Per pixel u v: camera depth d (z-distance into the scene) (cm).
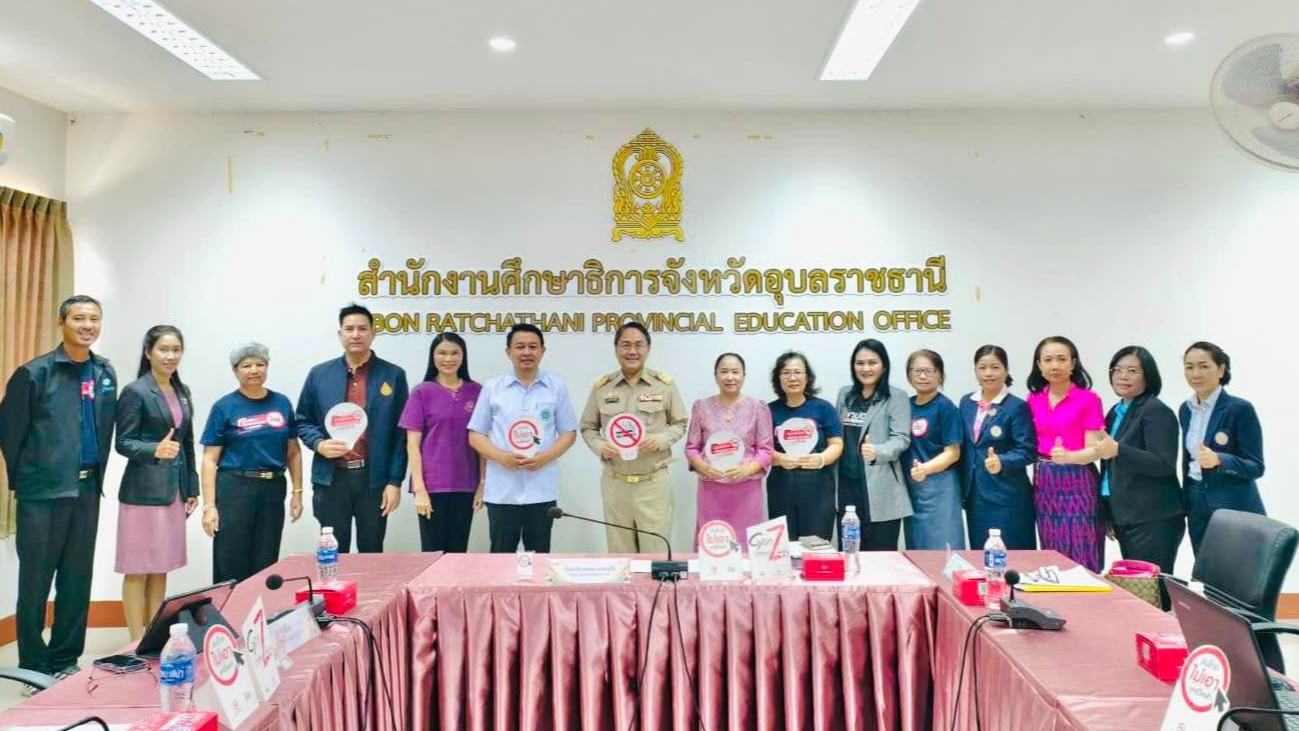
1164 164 407
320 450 323
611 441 308
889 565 235
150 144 401
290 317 400
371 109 400
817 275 404
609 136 405
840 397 358
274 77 354
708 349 404
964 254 406
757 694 211
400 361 402
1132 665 153
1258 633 199
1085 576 216
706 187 405
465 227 404
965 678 186
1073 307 404
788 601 213
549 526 333
